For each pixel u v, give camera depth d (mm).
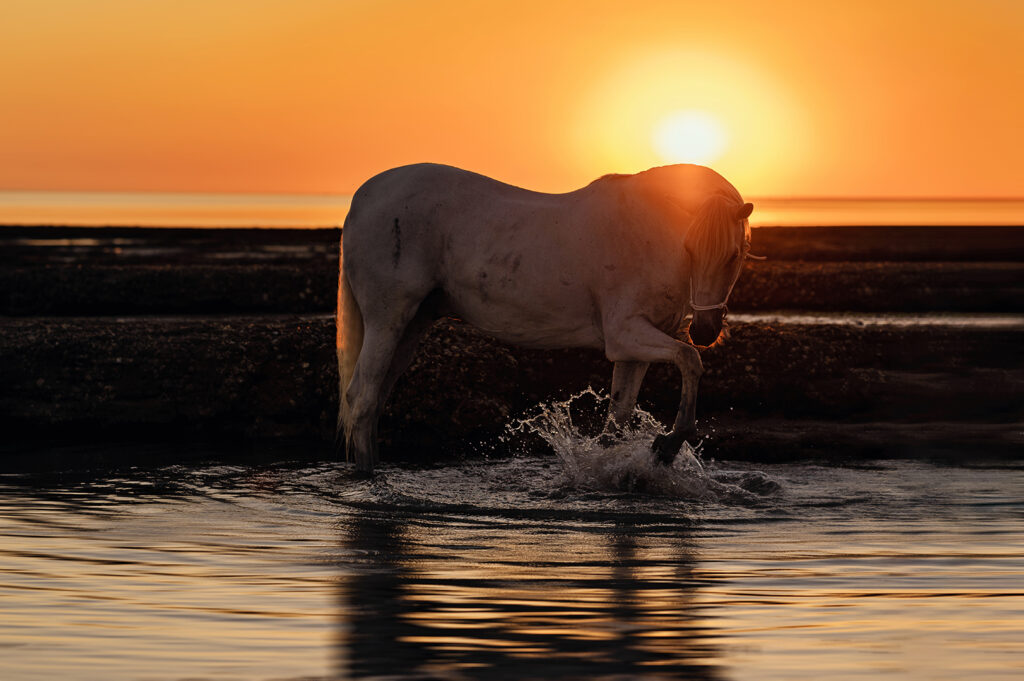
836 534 12266
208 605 9312
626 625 8750
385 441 18125
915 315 34844
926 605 9359
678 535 12203
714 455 17328
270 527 12523
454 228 14703
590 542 11852
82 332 24047
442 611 9133
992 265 54969
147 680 7480
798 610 9195
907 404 20500
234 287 39156
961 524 12797
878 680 7508
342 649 8125
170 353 21625
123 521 12766
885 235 99688
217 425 19281
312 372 20594
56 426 19125
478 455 17203
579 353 21766
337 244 81188
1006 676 7586
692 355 13766
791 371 21531
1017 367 23328
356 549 11477
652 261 13977
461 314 15086
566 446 15500
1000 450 17516
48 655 8016
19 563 10773
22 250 66875
